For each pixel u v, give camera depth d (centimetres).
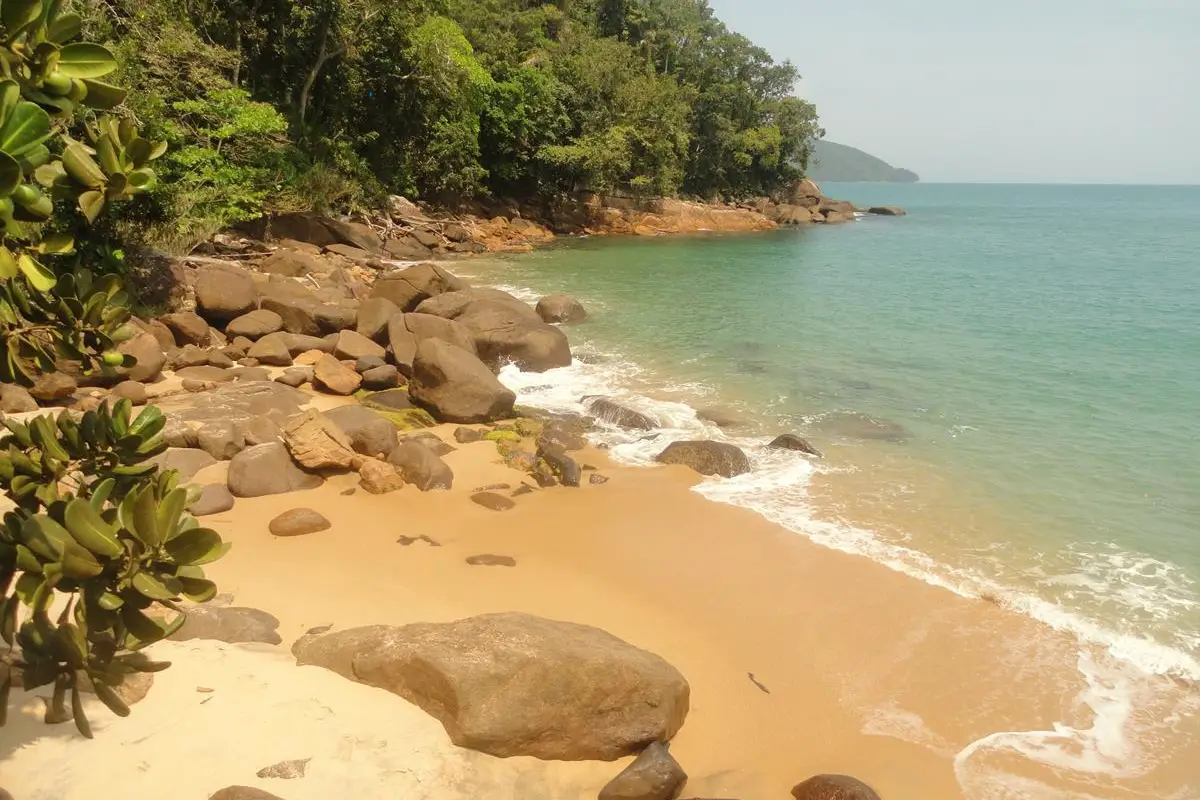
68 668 381
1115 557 946
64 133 463
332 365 1514
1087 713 684
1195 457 1249
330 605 782
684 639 777
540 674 586
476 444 1291
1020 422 1424
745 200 7125
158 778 474
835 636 787
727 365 1827
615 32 6600
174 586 373
